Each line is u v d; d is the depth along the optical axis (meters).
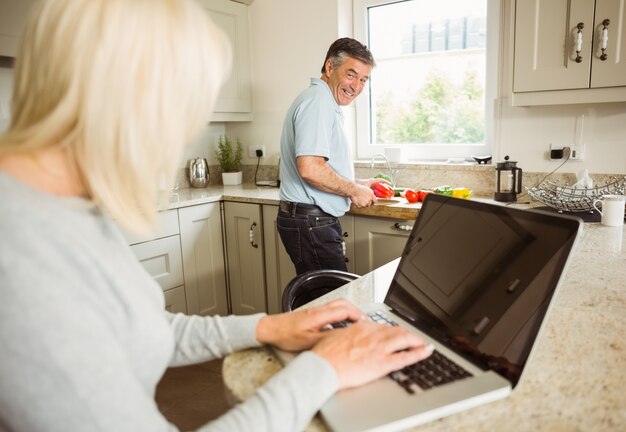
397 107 2.86
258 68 3.12
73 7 0.45
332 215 2.16
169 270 2.56
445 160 2.72
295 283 1.25
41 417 0.42
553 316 0.88
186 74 0.49
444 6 2.58
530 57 1.98
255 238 2.68
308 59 2.89
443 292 0.85
